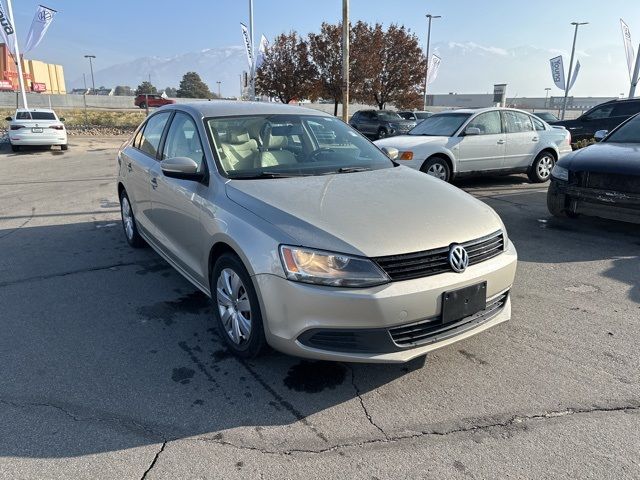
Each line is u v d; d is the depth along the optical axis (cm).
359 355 276
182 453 249
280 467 240
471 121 938
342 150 432
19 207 822
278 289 281
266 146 399
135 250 581
